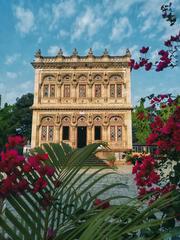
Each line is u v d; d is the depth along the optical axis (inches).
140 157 133.0
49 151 104.7
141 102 155.9
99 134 1337.4
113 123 1341.0
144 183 120.3
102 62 1374.3
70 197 93.7
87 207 91.7
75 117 1346.0
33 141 1322.6
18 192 77.9
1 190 72.7
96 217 68.0
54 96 1371.8
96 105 1352.1
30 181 78.5
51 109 1349.7
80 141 1341.0
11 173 73.5
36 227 79.8
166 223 84.4
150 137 125.5
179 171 110.3
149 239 64.2
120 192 457.4
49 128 1346.0
